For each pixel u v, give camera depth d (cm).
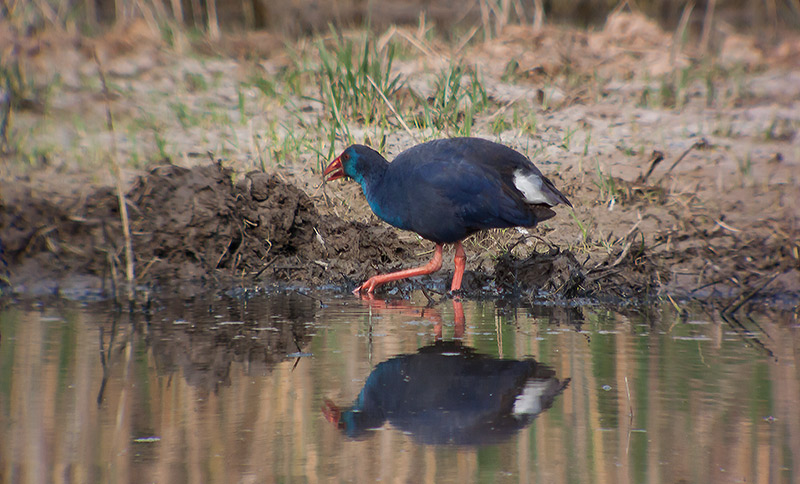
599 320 947
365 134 1491
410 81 1767
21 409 655
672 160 1497
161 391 697
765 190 1389
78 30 2052
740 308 1012
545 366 765
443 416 648
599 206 1314
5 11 1955
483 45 2052
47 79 1733
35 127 1545
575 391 701
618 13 2341
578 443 600
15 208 1184
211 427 624
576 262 1100
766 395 692
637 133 1622
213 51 2022
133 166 1387
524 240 1220
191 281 1136
